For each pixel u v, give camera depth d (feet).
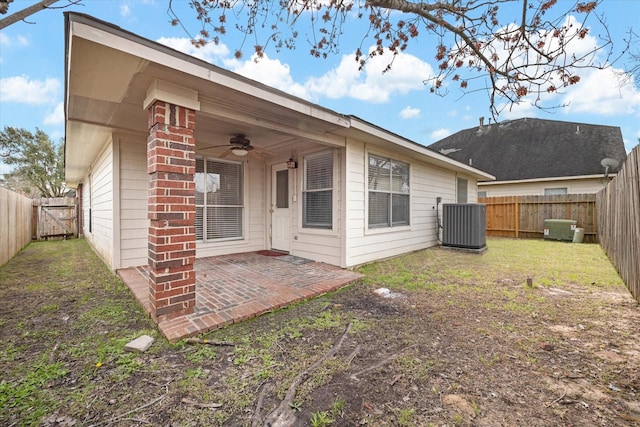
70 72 8.38
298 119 13.21
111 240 16.48
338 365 7.04
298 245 20.20
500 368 6.95
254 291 12.41
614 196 17.47
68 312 10.43
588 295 12.34
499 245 28.53
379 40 11.06
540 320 9.76
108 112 12.16
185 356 7.50
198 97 10.36
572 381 6.40
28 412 5.44
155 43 7.79
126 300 11.71
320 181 18.85
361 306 11.27
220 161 20.54
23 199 28.19
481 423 5.17
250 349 7.86
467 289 13.43
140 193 16.85
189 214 9.82
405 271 17.11
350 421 5.25
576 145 45.52
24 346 7.97
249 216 22.04
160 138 9.19
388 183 21.22
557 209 33.01
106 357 7.40
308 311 10.73
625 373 6.63
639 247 11.03
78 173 32.76
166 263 9.31
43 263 19.81
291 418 5.32
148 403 5.72
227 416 5.37
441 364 7.12
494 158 51.16
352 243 17.71
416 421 5.23
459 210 24.84
